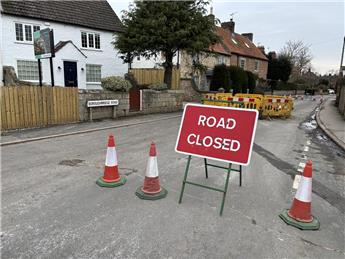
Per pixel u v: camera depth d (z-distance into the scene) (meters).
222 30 36.88
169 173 5.30
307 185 3.51
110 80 12.69
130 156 6.41
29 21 17.45
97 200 4.02
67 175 5.08
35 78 17.80
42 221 3.40
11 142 7.53
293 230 3.34
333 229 3.42
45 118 9.98
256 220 3.55
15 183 4.65
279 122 13.66
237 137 3.88
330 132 10.39
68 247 2.89
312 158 6.82
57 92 10.23
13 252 2.80
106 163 4.66
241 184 4.80
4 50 16.48
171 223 3.41
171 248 2.91
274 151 7.40
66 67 18.70
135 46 15.45
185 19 14.95
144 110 14.40
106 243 2.97
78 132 9.18
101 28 21.25
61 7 19.69
